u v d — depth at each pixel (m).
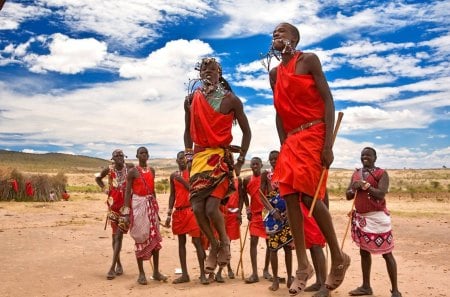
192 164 5.47
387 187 7.85
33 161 178.88
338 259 4.51
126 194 9.48
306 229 8.07
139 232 9.20
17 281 9.06
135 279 9.52
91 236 15.09
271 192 8.45
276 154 8.73
